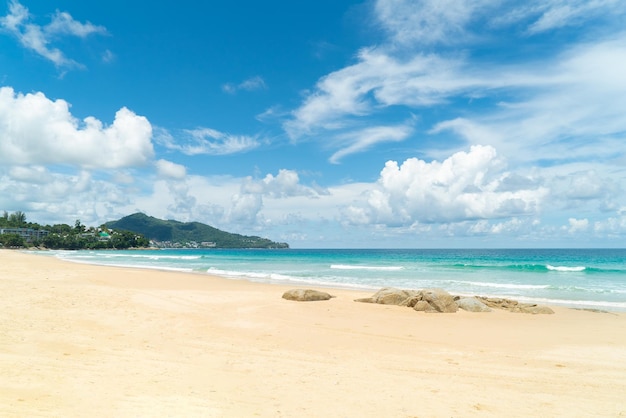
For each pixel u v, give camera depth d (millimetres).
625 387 7453
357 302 18219
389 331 12609
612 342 11414
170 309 15180
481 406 6312
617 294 23859
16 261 44812
